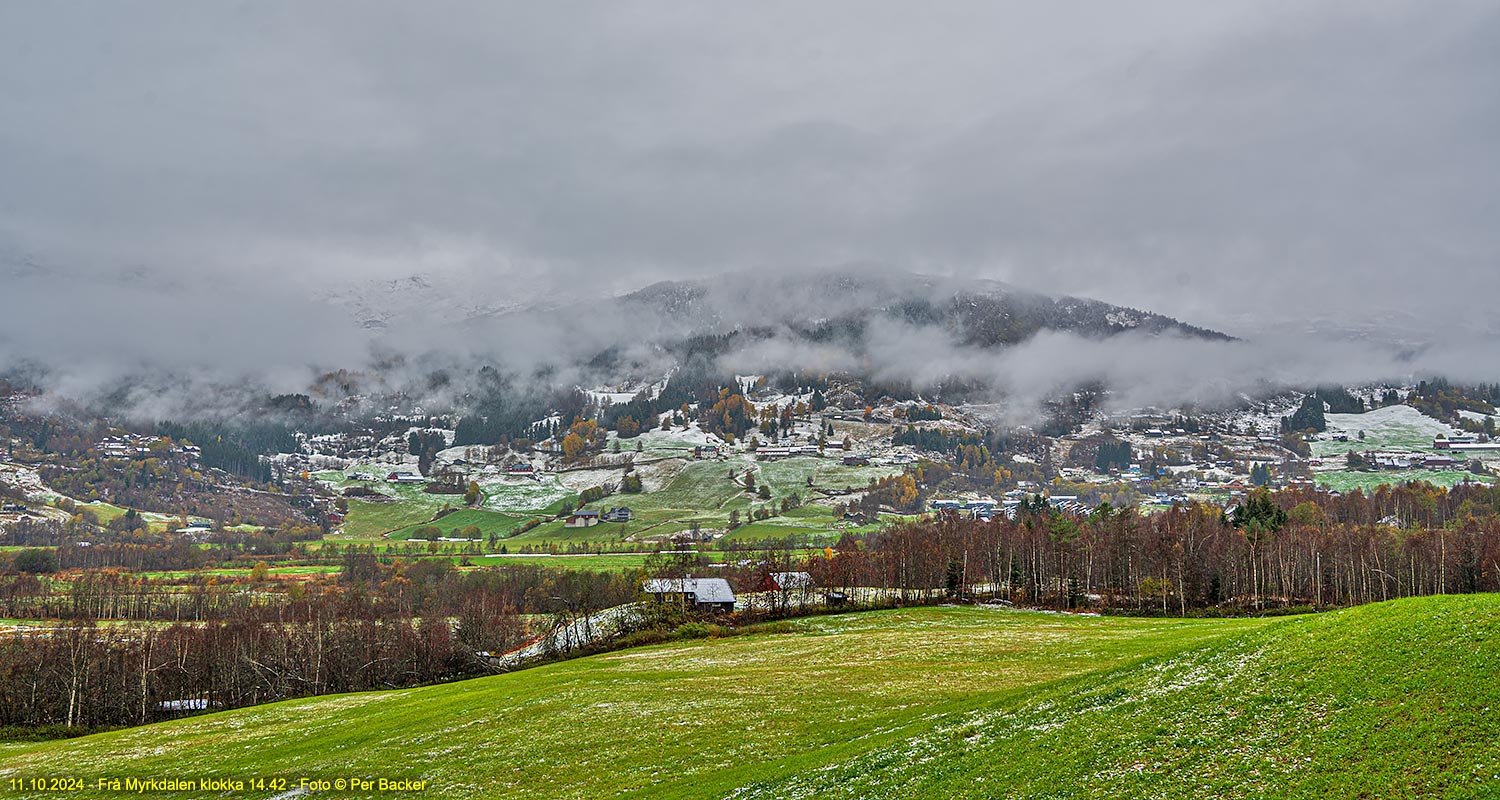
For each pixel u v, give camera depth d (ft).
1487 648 120.37
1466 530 616.80
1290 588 552.82
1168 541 557.33
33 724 395.96
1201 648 171.63
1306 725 117.50
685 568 647.97
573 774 186.60
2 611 636.89
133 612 643.86
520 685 309.83
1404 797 93.50
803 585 550.77
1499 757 95.09
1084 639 324.19
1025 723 155.22
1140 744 127.44
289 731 271.69
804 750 181.57
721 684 265.54
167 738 282.77
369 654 465.06
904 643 338.34
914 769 144.15
